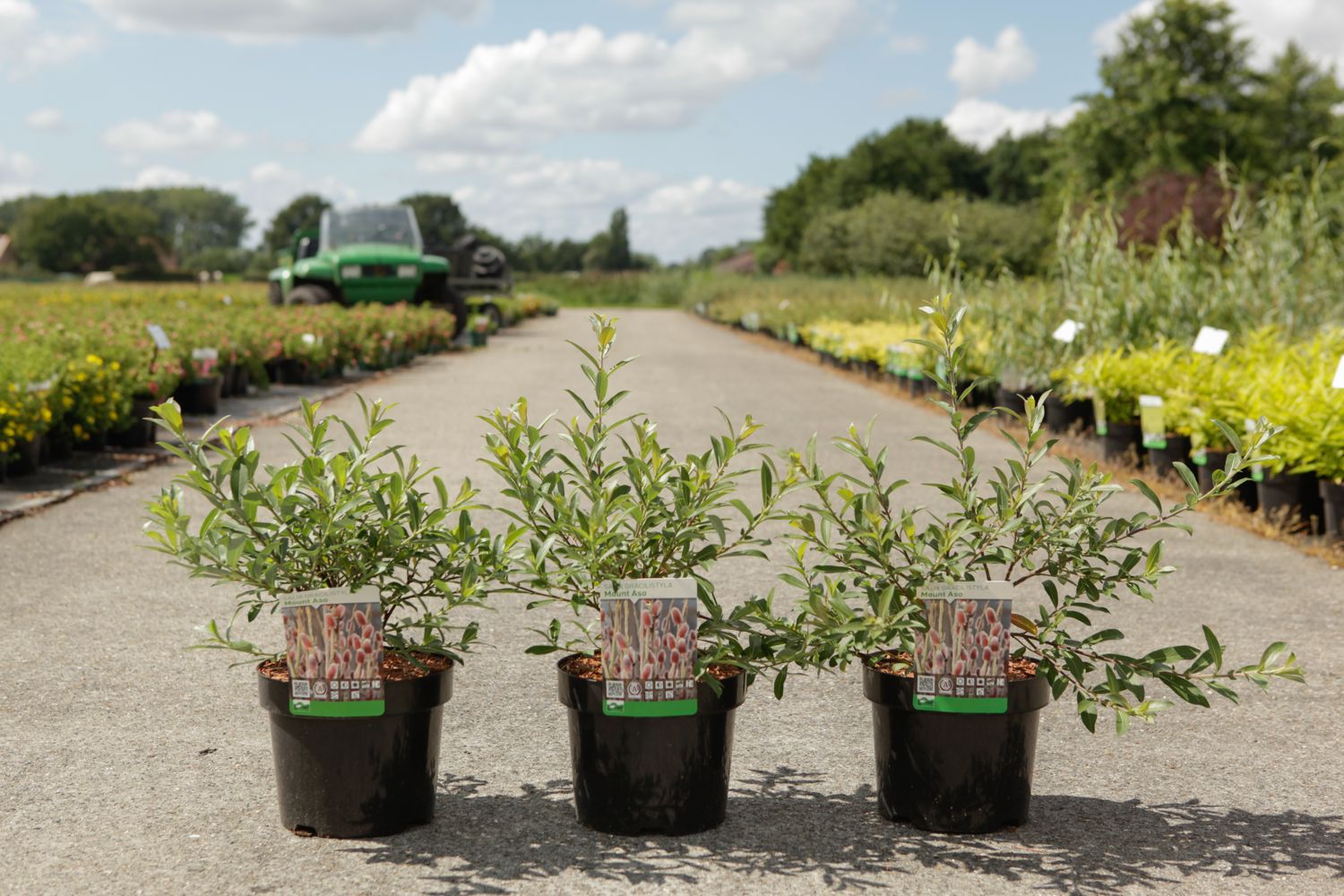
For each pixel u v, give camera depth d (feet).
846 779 11.89
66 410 30.78
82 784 11.48
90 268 454.40
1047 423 38.34
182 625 17.07
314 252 81.56
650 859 9.95
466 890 9.35
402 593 10.84
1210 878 9.70
